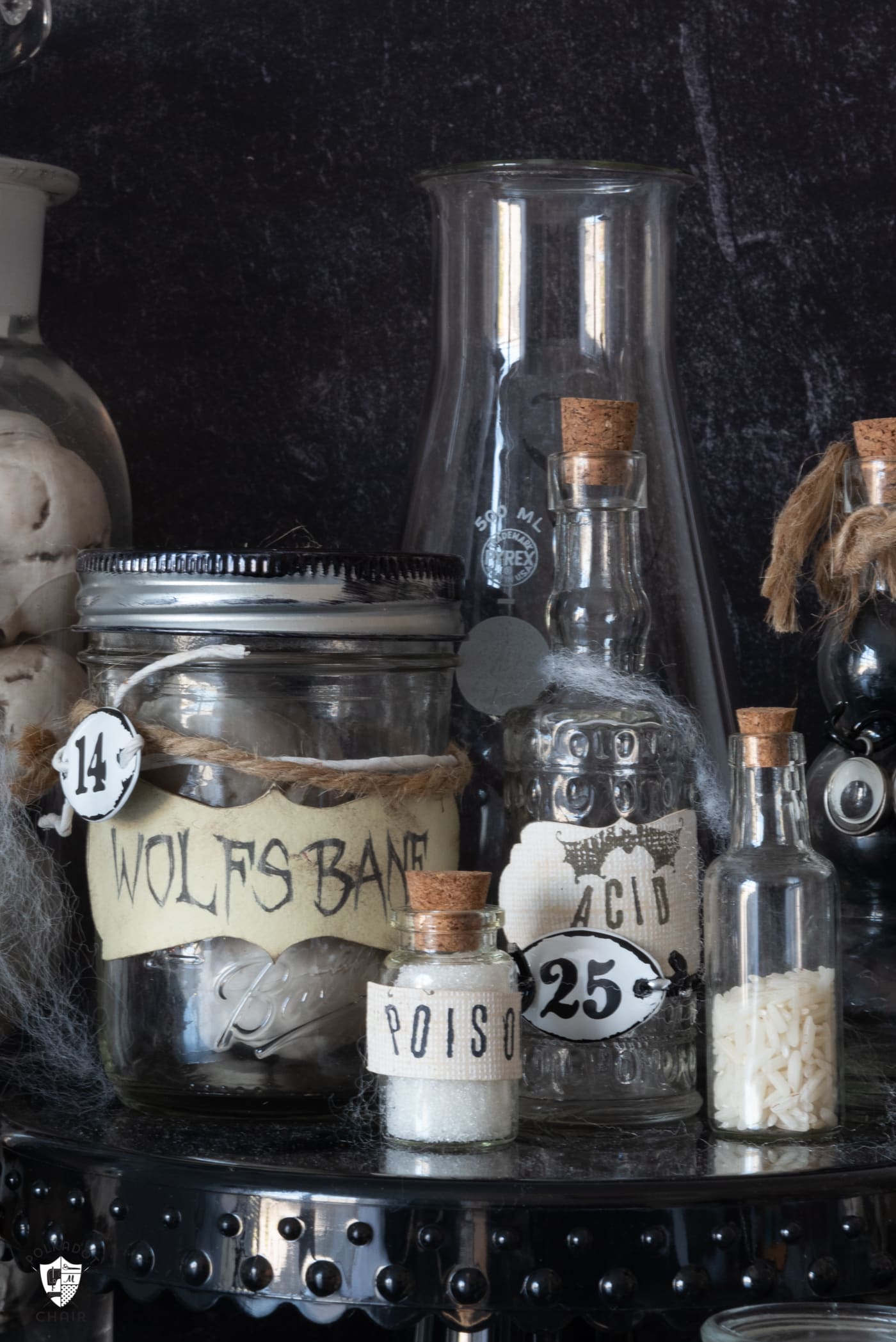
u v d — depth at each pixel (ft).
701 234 3.26
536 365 2.53
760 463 3.26
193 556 2.01
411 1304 1.78
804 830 2.13
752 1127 2.02
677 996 2.16
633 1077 2.12
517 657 2.43
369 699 2.13
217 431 3.21
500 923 2.02
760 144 3.25
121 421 3.19
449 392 2.60
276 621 2.01
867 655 2.25
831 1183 1.86
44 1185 2.02
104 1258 1.93
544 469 2.48
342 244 3.22
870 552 2.16
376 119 3.22
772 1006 2.04
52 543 2.50
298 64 3.20
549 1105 2.10
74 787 2.11
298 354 3.22
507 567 2.46
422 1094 1.96
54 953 2.53
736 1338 1.65
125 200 3.18
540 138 3.23
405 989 1.96
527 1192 1.79
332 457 3.23
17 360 2.65
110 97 3.17
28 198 2.68
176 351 3.20
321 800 2.07
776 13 3.25
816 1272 1.83
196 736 2.06
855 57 3.25
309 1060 2.07
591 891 2.11
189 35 3.18
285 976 2.05
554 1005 2.09
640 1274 1.79
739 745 2.14
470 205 2.58
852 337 3.26
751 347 3.26
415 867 2.13
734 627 3.25
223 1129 2.08
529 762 2.18
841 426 3.26
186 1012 2.07
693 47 3.25
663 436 2.60
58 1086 2.38
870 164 3.26
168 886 2.07
